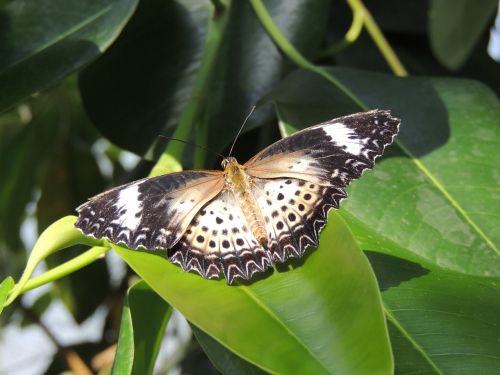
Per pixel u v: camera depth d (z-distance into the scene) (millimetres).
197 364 447
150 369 222
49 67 262
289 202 231
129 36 319
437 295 221
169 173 237
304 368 187
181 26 323
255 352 191
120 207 223
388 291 221
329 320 196
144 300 219
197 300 206
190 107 266
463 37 325
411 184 253
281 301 205
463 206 248
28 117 435
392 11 372
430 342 208
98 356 457
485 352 205
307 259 213
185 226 228
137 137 314
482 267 234
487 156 260
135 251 220
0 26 267
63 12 270
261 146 361
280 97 281
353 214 246
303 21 324
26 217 473
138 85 317
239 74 322
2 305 203
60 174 440
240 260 217
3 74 262
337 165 237
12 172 441
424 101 278
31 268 206
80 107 442
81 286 424
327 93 281
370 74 288
